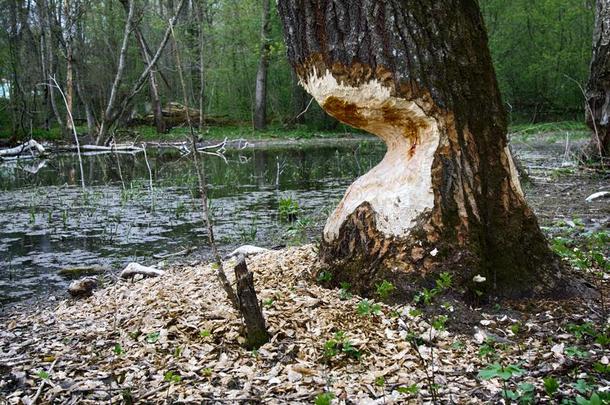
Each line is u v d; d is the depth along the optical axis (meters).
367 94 4.05
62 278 6.65
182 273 5.80
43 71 30.39
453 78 4.00
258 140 30.89
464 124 4.02
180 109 34.75
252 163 19.45
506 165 4.18
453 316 3.72
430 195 4.02
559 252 4.99
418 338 3.48
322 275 4.36
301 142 29.55
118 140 28.98
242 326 3.59
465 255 3.93
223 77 37.19
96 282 6.17
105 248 7.94
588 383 2.85
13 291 6.22
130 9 22.89
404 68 3.94
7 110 32.53
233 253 6.88
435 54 3.97
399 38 3.93
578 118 31.55
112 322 4.17
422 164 4.05
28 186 14.51
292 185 13.60
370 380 3.04
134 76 35.19
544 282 4.06
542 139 23.72
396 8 3.93
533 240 4.17
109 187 14.02
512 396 2.72
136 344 3.67
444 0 4.03
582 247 5.74
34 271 6.95
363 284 4.11
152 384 3.13
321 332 3.57
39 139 28.16
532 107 32.94
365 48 3.98
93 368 3.39
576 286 4.14
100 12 31.20
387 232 4.09
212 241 3.72
